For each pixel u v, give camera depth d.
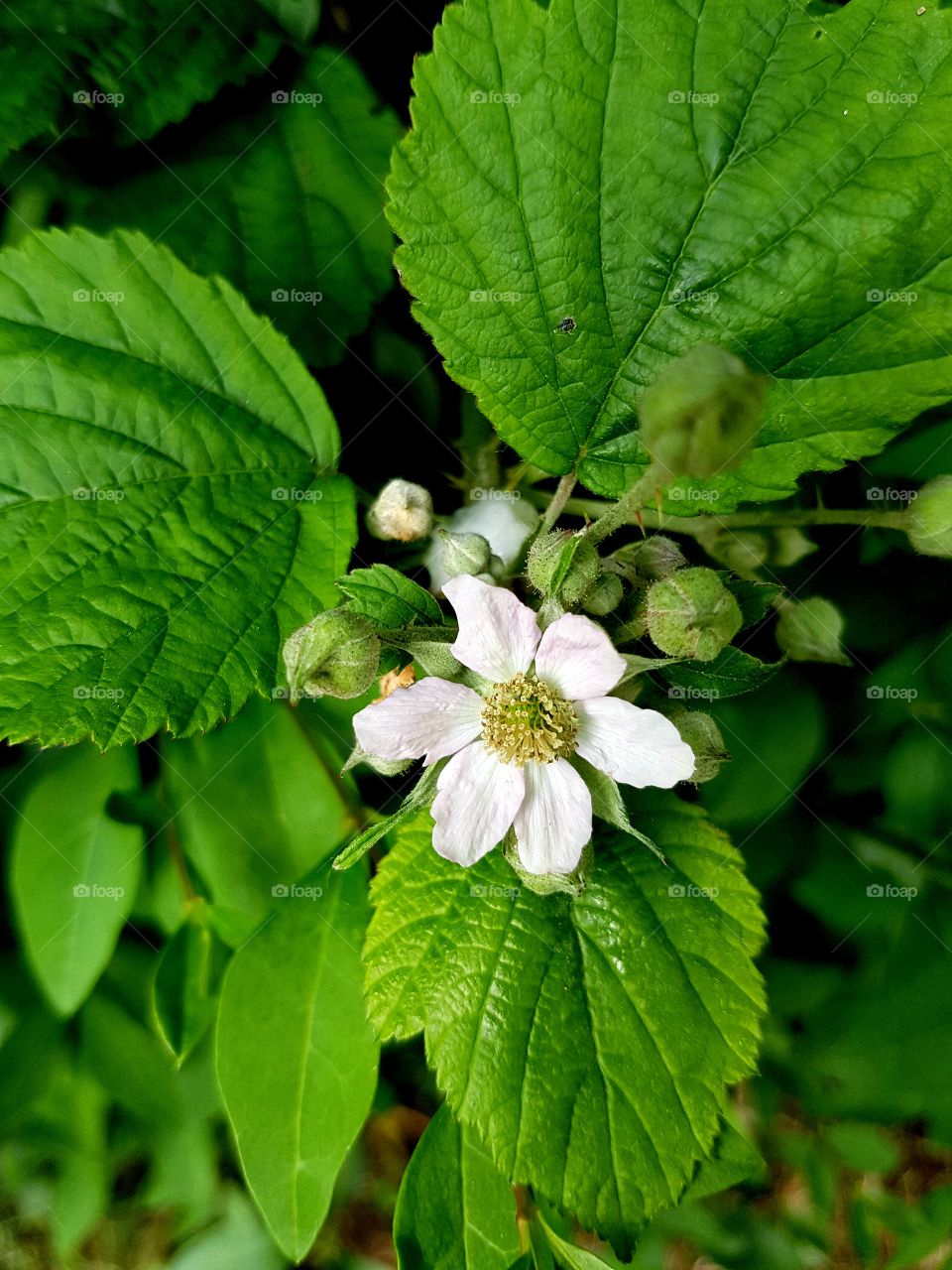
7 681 0.10
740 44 0.09
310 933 0.11
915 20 0.09
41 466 0.10
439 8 0.11
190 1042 0.11
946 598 0.12
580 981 0.10
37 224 0.11
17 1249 0.21
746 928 0.10
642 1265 0.15
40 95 0.10
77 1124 0.17
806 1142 0.16
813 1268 0.18
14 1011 0.15
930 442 0.11
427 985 0.10
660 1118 0.09
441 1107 0.11
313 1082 0.10
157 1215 0.21
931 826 0.12
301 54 0.11
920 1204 0.16
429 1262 0.10
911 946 0.13
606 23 0.09
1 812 0.14
